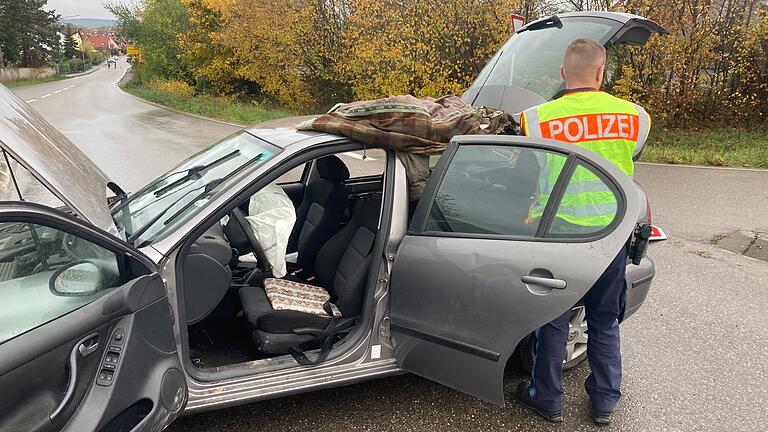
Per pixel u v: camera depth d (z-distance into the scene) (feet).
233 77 83.35
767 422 8.91
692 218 20.80
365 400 9.17
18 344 4.80
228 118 58.39
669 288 14.21
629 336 11.67
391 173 8.25
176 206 7.83
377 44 48.34
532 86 14.96
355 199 10.93
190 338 9.00
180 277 7.02
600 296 8.36
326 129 8.21
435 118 8.93
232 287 9.43
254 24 63.62
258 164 7.74
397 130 8.18
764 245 17.40
